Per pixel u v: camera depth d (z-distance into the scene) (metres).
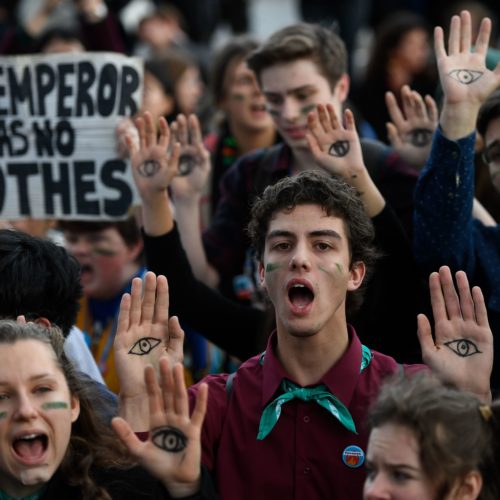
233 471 4.20
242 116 7.17
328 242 4.27
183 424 3.89
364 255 4.40
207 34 12.70
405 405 3.73
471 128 4.98
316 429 4.19
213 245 6.12
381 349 5.18
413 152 5.71
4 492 4.02
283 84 5.95
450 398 3.75
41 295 4.64
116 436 4.23
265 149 6.17
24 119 6.30
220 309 5.38
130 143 5.44
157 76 8.32
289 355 4.27
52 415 3.95
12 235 4.74
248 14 13.06
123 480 4.14
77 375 4.25
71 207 6.26
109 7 10.44
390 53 9.28
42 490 4.06
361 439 4.16
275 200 4.33
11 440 3.91
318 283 4.22
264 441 4.20
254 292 6.11
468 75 5.02
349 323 5.16
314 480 4.15
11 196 6.31
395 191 5.61
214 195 7.02
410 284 5.16
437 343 4.32
